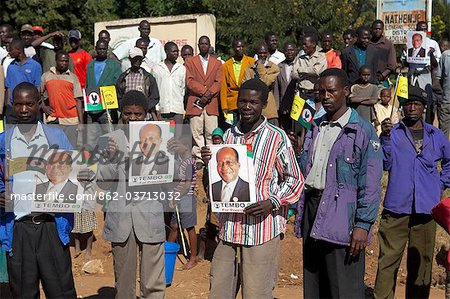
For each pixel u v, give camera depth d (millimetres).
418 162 6594
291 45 11172
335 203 5438
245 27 21312
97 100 10227
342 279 5465
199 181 11211
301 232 5816
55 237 5762
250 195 5309
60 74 10797
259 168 5422
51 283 5746
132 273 6062
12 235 5730
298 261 9195
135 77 10547
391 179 6672
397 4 14812
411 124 6734
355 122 5480
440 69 12789
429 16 14562
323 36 11281
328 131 5566
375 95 10742
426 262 6676
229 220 5457
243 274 5457
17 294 5758
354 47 11227
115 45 16531
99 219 10445
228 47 22219
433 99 12594
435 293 8133
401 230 6672
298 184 5414
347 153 5434
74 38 12391
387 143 6645
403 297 7898
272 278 5496
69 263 5875
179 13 23578
